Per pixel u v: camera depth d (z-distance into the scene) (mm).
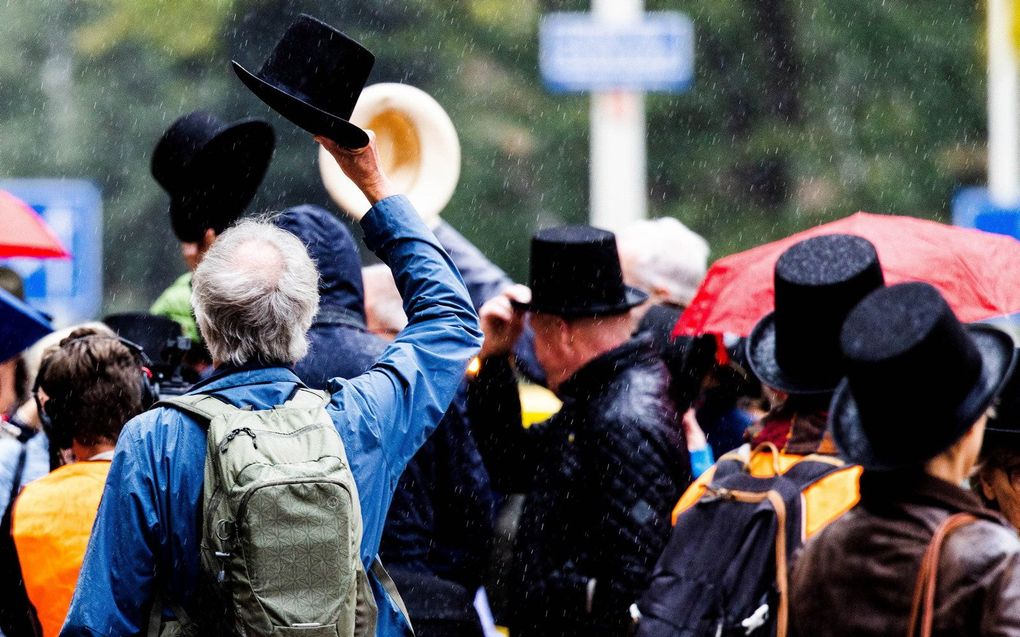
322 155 14492
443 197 15562
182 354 14031
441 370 9992
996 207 33188
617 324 13516
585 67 33281
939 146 72312
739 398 15984
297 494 8930
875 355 8680
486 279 16047
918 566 8586
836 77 72750
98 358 11867
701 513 10289
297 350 9656
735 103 73250
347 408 9547
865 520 8883
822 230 13719
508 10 74188
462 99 73688
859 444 8984
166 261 75562
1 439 13648
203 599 9086
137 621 9227
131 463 9242
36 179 76375
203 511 9039
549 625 12875
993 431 10516
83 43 76625
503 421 14633
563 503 12898
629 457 12625
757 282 13352
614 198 37062
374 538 9609
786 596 9398
